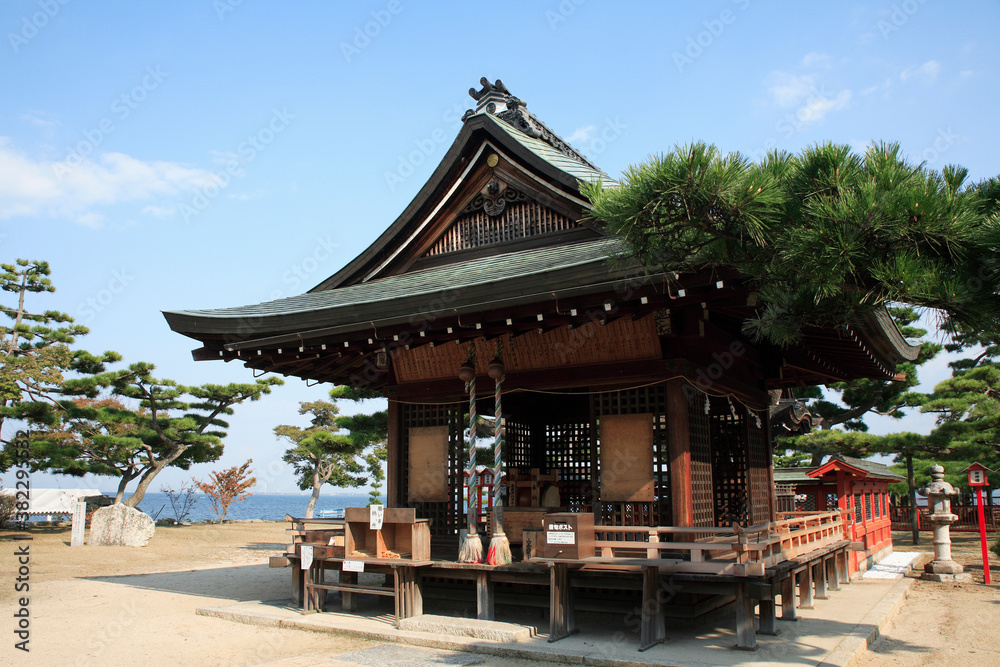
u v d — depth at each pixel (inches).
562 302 297.3
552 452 513.7
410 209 449.1
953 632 344.8
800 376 493.0
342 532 375.6
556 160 422.9
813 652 271.7
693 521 328.2
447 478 390.0
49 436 956.6
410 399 410.6
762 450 441.1
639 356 339.9
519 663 269.6
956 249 205.5
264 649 292.0
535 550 323.3
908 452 820.6
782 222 223.3
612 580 304.8
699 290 281.3
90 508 1237.7
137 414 1058.1
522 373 374.6
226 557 734.5
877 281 217.9
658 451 332.5
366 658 275.1
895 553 720.3
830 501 634.8
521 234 429.4
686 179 212.8
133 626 338.0
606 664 260.2
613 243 316.8
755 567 261.4
